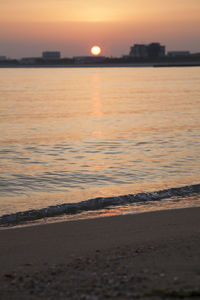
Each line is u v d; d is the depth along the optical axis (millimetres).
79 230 11383
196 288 6352
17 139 36406
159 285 6645
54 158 27641
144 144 32688
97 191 18703
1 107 72125
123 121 50062
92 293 6621
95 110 65812
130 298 6215
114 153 29094
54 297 6668
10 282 7559
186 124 45219
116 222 12125
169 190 16812
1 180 21375
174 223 11703
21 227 11977
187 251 8523
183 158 26359
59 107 72188
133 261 8148
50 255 9211
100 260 8477
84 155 28594
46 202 16812
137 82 177125
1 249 9828
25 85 161750
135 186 19469
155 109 65062
